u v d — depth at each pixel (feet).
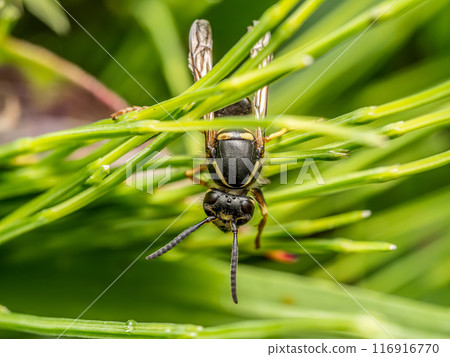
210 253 0.37
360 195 0.40
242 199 0.35
